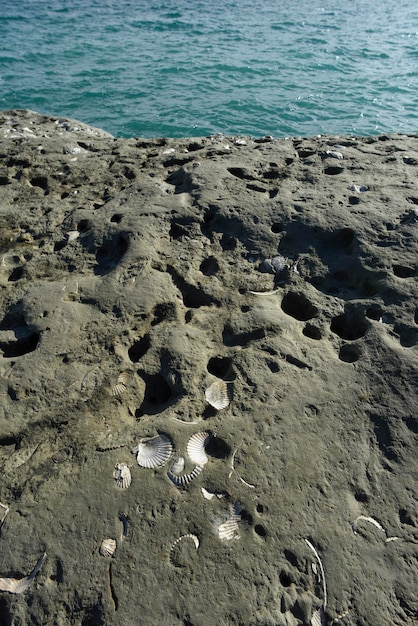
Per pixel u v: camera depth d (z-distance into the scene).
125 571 2.29
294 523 2.42
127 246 3.86
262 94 12.99
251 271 3.75
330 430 2.75
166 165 5.16
